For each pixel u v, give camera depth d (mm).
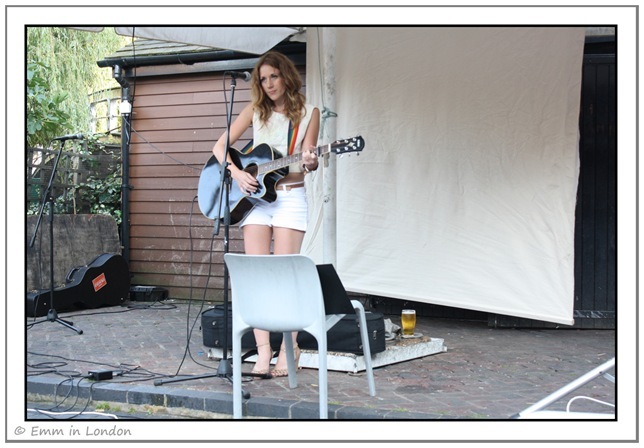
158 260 7770
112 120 10664
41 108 9250
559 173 5473
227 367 3881
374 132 6148
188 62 7371
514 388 3838
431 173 5941
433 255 5922
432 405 3449
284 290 3102
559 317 5438
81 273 6918
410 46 6008
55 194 7633
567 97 5453
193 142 7574
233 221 4094
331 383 3879
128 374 4109
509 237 5637
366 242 6164
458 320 6406
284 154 3980
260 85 4020
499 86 5688
